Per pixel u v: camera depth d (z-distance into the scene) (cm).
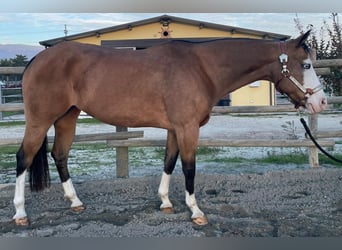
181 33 1302
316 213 327
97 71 314
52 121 319
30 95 311
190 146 302
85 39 1295
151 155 615
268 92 1394
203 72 310
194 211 309
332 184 404
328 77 609
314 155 457
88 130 892
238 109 455
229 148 655
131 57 317
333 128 794
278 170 438
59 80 313
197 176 422
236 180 418
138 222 311
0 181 448
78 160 580
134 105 313
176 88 300
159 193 336
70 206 351
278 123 948
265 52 313
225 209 338
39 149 322
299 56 307
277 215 323
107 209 340
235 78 318
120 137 441
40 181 327
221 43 318
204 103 305
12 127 989
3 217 325
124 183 412
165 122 315
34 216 326
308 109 312
